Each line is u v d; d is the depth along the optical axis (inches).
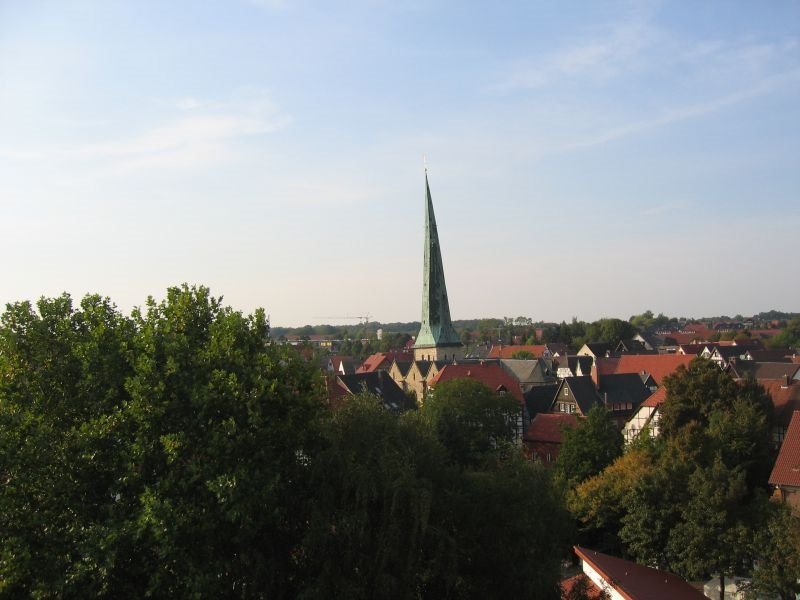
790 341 7795.3
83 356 946.7
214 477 868.0
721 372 2374.5
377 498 914.1
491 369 3740.2
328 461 933.2
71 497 877.2
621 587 1424.7
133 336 1030.4
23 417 903.7
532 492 1058.7
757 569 1569.9
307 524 922.7
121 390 973.8
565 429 2508.6
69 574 795.4
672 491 1720.0
